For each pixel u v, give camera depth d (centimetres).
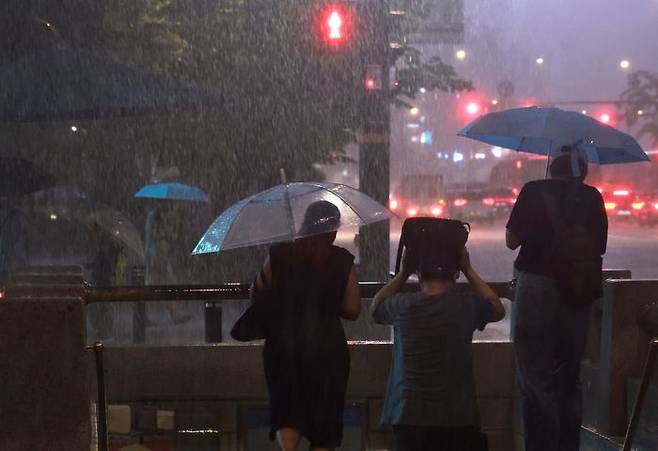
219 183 1759
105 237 1354
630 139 696
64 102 1108
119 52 1738
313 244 553
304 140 1734
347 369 556
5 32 1208
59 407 548
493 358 707
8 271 1093
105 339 1157
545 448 634
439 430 557
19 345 546
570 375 657
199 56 1739
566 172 647
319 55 1437
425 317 559
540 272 639
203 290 638
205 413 676
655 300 664
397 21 1481
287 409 545
